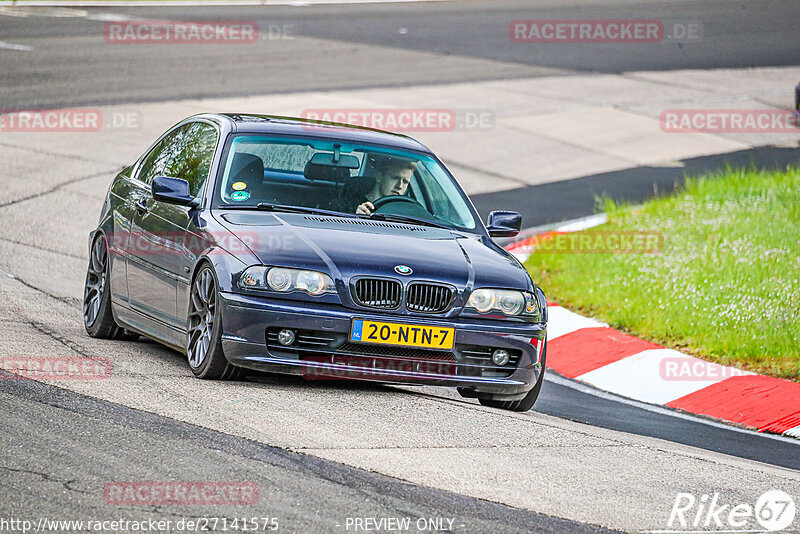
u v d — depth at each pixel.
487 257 26.27
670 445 25.30
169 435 20.23
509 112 76.19
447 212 28.33
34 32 97.75
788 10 129.50
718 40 109.88
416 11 123.56
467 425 23.17
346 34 105.44
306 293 23.98
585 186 60.00
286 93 76.25
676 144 71.00
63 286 37.09
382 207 27.41
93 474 17.95
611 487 19.95
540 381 26.23
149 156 31.75
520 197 57.00
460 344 24.69
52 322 31.30
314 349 24.02
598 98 82.31
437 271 24.77
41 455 18.64
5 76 77.06
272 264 24.06
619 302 39.28
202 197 26.78
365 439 21.16
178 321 26.22
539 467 20.69
